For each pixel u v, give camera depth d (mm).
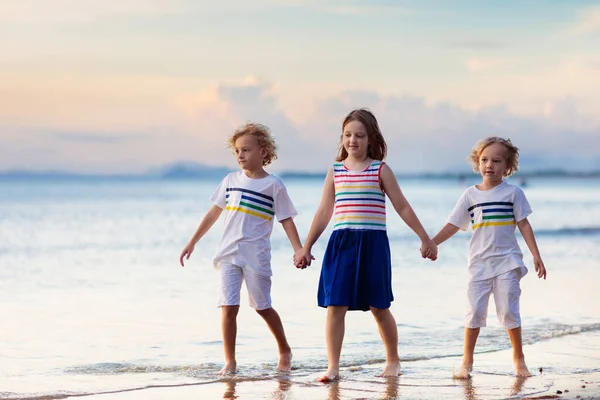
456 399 4441
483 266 5406
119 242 18734
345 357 6043
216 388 4848
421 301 9133
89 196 51531
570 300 9180
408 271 12242
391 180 5277
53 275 12109
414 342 6707
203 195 54719
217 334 7164
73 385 4996
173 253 16031
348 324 7625
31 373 5457
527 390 4695
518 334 5336
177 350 6422
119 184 90062
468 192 5582
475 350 6297
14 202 42188
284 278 11180
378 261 5164
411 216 5254
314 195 51250
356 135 5312
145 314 8312
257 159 5762
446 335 7047
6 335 7070
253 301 5605
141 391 4762
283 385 4938
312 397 4539
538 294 9648
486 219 5438
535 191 67375
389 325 5281
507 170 5562
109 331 7301
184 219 28062
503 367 5551
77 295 9836
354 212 5219
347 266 5148
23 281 11344
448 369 5504
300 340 6828
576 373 5316
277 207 5688
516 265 5328
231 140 5832
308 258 5336
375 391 4699
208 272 12570
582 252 15992
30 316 8164
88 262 14227
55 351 6359
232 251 5605
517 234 21219
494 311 8391
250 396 4586
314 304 8836
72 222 26250
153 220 27484
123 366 5719
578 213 32438
